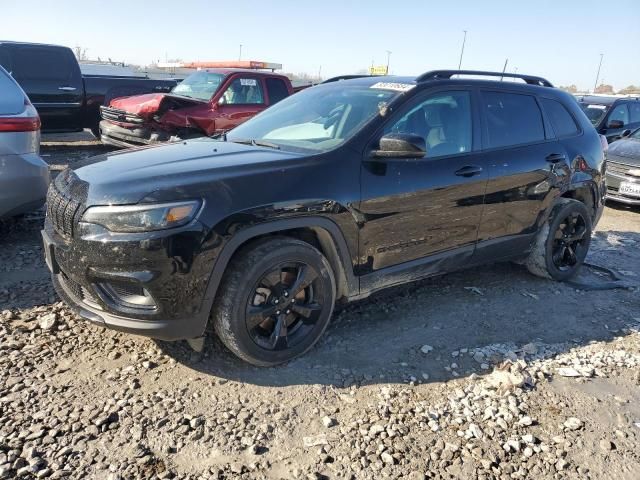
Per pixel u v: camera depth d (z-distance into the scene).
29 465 2.49
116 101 10.14
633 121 13.30
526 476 2.64
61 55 11.47
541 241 4.88
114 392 3.05
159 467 2.54
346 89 4.35
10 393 2.98
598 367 3.65
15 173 4.70
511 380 3.32
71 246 3.02
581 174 5.04
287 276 3.36
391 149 3.45
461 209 4.07
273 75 10.59
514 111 4.62
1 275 4.47
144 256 2.83
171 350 3.49
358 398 3.16
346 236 3.47
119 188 2.94
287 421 2.92
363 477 2.57
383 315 4.21
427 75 4.21
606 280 5.34
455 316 4.27
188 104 9.54
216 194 2.99
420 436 2.86
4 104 4.68
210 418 2.89
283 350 3.37
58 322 3.75
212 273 3.00
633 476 2.69
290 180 3.24
